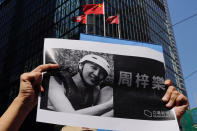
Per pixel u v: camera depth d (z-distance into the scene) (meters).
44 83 1.86
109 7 41.50
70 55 2.02
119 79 2.04
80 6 38.66
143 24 51.44
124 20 44.38
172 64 60.25
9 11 63.03
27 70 45.59
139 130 1.88
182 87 60.09
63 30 40.56
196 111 13.70
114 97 1.96
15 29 56.72
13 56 52.66
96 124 1.83
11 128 1.55
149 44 2.84
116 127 1.86
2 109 48.50
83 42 2.10
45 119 1.75
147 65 2.16
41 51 43.91
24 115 1.64
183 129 13.47
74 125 1.79
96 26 36.53
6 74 52.50
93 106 1.88
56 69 1.93
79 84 1.93
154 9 61.94
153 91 2.07
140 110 1.96
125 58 2.14
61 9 43.81
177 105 2.08
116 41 3.12
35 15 51.22
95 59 2.05
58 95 1.85
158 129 1.92
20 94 1.67
